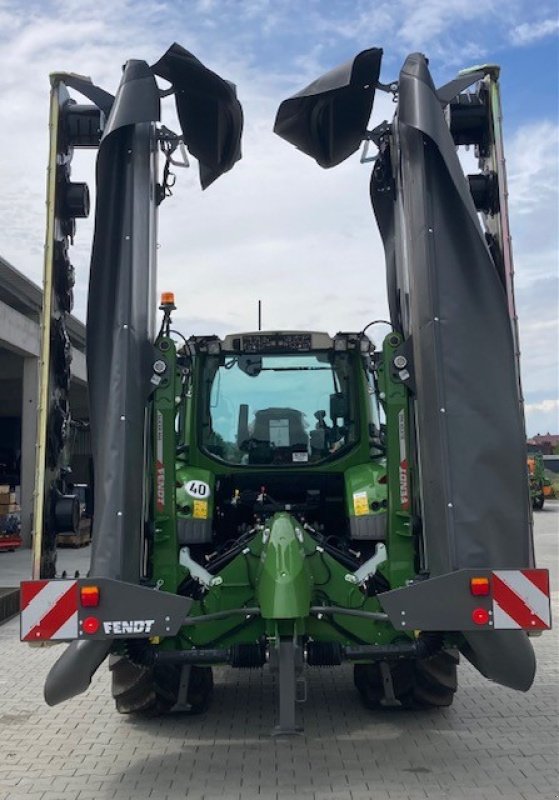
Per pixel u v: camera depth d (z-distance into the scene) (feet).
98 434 14.37
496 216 15.83
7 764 15.65
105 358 14.49
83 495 25.32
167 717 18.71
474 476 13.97
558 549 57.93
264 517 18.40
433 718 18.34
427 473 14.65
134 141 14.99
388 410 15.97
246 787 14.32
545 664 23.45
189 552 17.11
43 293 15.14
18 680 22.41
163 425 15.76
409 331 15.98
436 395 14.16
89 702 20.02
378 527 16.74
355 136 17.63
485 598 13.32
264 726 17.93
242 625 15.81
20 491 66.28
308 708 19.19
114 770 15.28
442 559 14.06
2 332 56.65
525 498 14.01
